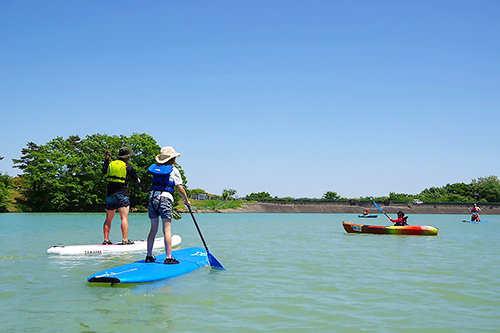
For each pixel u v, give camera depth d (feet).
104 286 15.90
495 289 16.29
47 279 17.10
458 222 102.89
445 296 14.98
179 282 16.88
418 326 11.25
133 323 11.10
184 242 34.78
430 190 364.79
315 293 15.23
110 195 27.58
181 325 11.00
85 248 25.34
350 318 11.97
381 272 20.20
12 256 24.11
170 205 19.63
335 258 25.54
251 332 10.51
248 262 23.15
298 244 34.81
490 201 328.49
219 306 13.08
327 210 246.27
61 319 11.38
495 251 30.73
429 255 27.81
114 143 175.11
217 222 87.25
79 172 166.09
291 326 11.09
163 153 19.86
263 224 76.84
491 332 10.76
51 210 161.58
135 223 70.64
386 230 48.16
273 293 15.12
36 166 161.99
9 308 12.48
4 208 150.92
